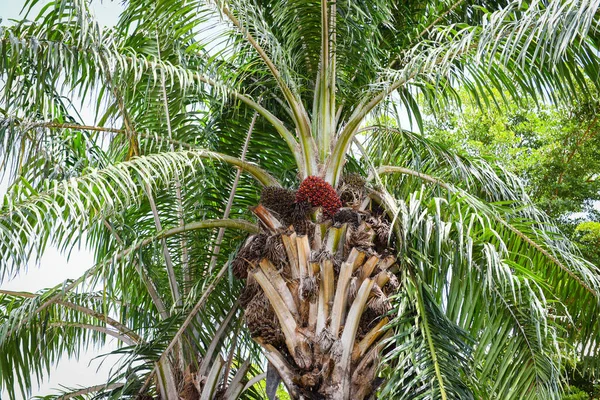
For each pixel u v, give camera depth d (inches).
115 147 332.5
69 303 315.9
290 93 303.3
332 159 296.4
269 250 271.3
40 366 319.9
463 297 269.4
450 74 301.3
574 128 541.0
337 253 272.1
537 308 250.4
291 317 264.5
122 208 277.0
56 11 275.3
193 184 341.1
